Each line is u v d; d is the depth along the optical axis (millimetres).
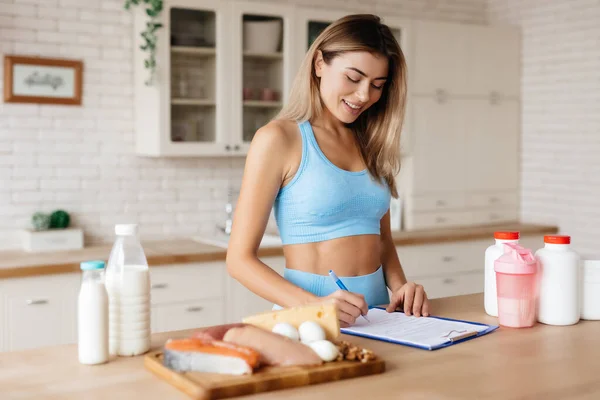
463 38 4664
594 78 4457
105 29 3908
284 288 1716
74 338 3342
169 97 3762
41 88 3754
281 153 1856
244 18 3951
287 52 4078
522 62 4941
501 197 4898
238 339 1351
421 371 1376
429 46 4531
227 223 4281
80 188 3908
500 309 1760
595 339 1640
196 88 3844
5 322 3188
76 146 3883
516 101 4926
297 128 1922
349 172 1939
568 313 1771
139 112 3953
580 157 4566
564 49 4641
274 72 4062
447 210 4672
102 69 3916
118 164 3998
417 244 4203
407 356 1481
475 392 1254
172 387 1267
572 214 4637
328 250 1930
